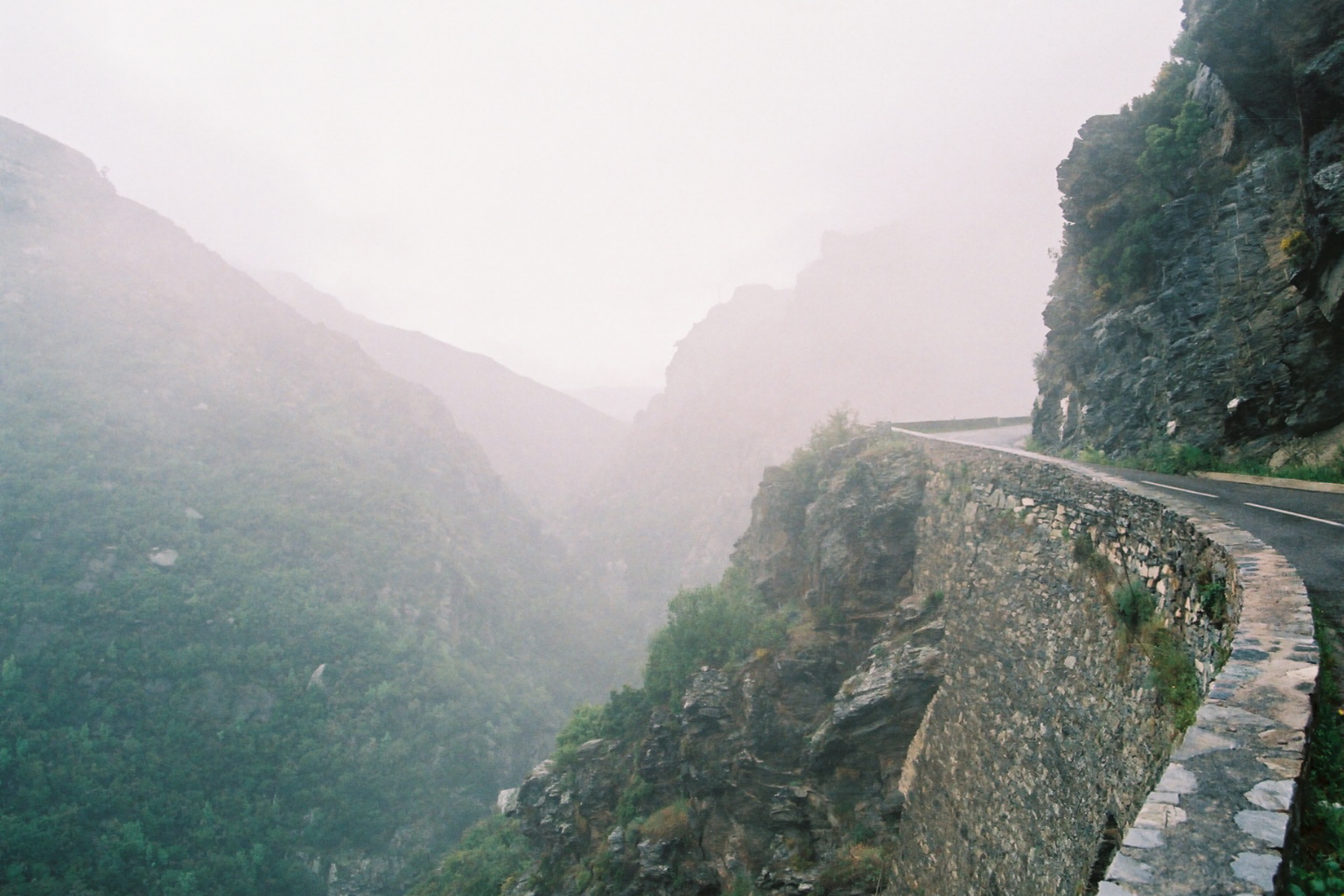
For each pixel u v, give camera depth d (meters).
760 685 30.38
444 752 112.56
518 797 48.47
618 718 44.91
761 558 42.56
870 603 28.78
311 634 121.25
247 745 99.31
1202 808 4.05
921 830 20.12
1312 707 5.09
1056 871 12.70
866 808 23.56
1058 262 38.00
